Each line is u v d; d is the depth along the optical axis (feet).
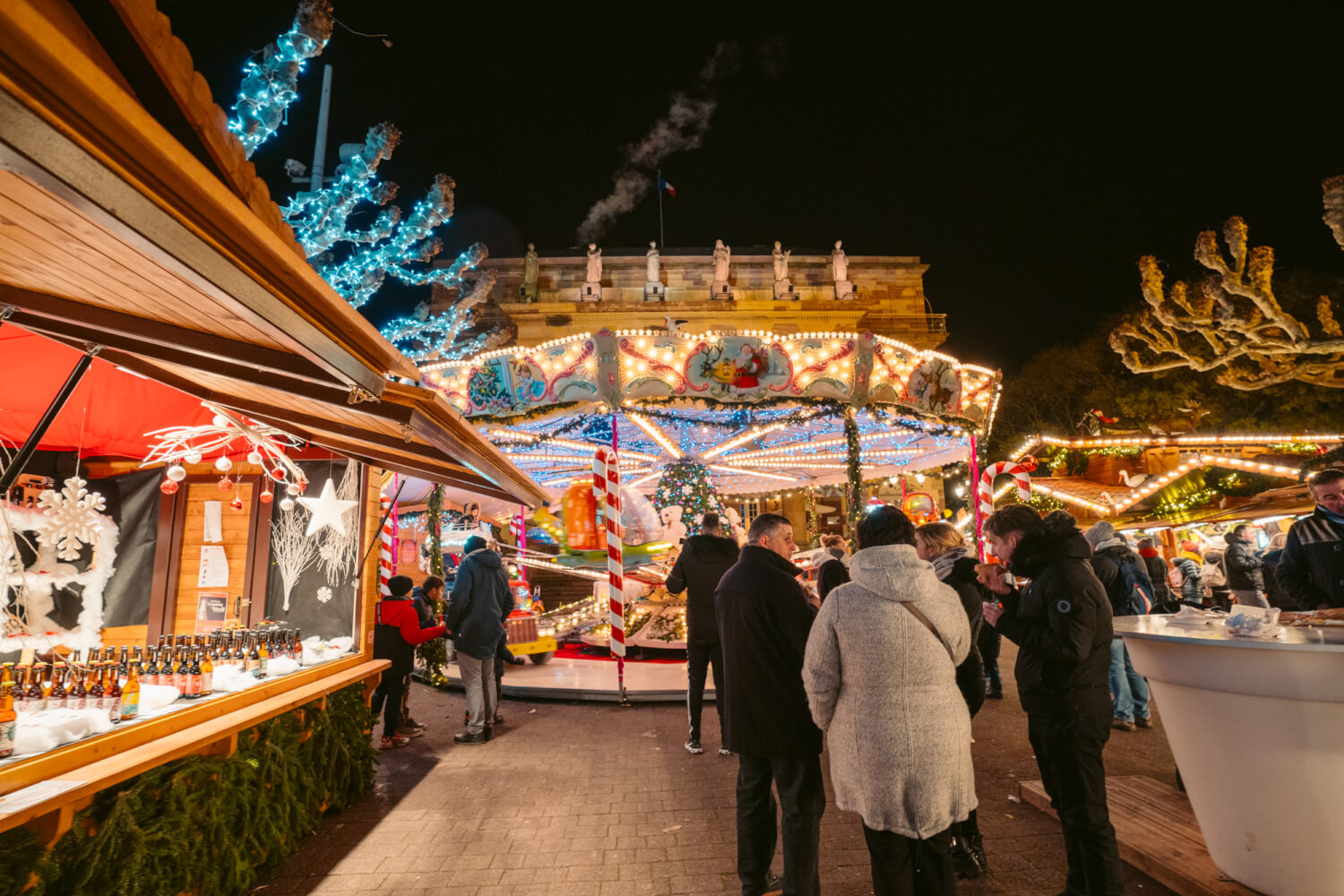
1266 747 9.71
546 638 34.27
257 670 13.43
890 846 8.27
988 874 11.47
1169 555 57.16
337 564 18.15
